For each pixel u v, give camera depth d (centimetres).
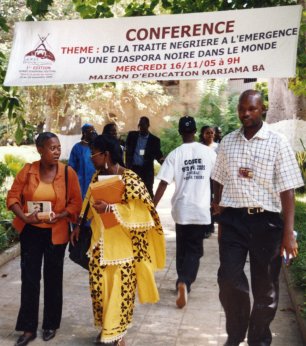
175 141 2059
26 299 439
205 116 2119
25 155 1645
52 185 435
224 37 477
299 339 452
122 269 408
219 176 394
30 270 438
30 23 516
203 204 532
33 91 1703
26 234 439
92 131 693
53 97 1784
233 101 2106
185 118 548
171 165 540
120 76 504
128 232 414
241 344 427
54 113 1867
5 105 624
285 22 463
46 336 447
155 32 493
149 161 908
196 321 492
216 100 2122
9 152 1609
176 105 2242
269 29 466
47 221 426
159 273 652
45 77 516
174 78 491
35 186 434
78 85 1777
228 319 394
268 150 364
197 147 542
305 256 590
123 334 405
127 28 498
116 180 399
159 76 495
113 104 2073
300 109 1088
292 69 463
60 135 1988
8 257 709
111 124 768
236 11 472
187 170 536
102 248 407
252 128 373
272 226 372
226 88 2150
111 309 401
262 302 380
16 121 652
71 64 512
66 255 736
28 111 1731
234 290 378
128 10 651
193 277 527
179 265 548
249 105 365
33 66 518
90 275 416
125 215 400
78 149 697
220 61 479
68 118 1986
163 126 2234
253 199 370
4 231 754
